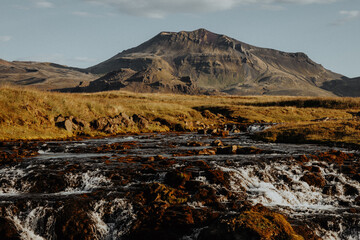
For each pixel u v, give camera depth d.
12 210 12.93
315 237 11.59
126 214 12.80
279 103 79.62
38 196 14.42
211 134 41.06
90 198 13.73
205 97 112.44
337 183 17.42
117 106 48.78
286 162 20.14
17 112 33.69
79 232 12.09
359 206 15.12
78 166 18.59
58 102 39.62
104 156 22.25
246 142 32.62
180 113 55.91
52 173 16.98
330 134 31.86
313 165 20.11
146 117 50.03
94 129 39.00
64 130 35.56
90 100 47.34
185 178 15.61
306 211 13.74
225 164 19.17
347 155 23.20
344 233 12.29
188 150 25.64
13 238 11.73
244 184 16.48
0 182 16.06
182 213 12.36
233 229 10.28
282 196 15.83
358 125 33.53
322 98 78.94
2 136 29.98
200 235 10.74
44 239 12.25
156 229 11.83
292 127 36.50
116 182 16.02
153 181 16.27
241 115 62.78
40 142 29.64
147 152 25.19
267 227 10.30
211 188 14.95
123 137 36.84
